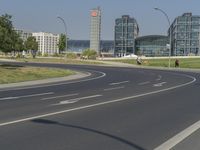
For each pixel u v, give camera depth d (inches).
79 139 428.5
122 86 1225.4
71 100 815.1
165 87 1201.4
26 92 1008.2
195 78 1711.4
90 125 518.3
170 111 670.5
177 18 6437.0
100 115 608.1
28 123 526.6
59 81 1435.8
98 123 534.6
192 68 2965.1
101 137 441.1
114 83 1354.6
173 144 415.2
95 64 3309.5
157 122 554.6
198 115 628.1
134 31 6840.6
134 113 638.5
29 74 1594.5
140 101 813.2
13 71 1644.9
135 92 1021.2
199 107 728.3
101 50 7593.5
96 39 6510.8
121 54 6486.2
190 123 550.9
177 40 6481.3
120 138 438.6
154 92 1027.9
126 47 6875.0
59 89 1102.4
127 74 1962.4
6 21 1855.3
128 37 6835.6
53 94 952.3
